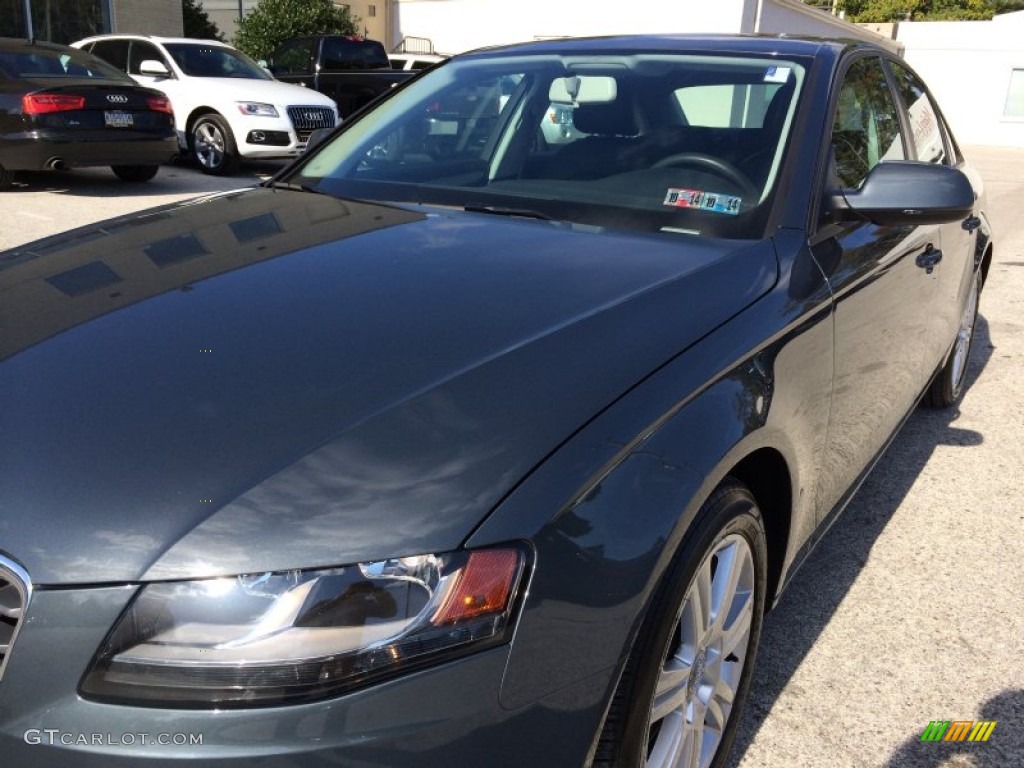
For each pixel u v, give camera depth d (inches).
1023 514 140.3
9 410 60.6
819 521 98.7
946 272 137.6
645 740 64.8
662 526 61.5
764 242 90.2
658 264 83.0
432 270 81.1
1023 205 536.1
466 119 119.3
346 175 116.0
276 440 56.7
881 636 107.4
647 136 107.0
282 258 85.1
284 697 50.1
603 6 800.9
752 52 114.2
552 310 72.6
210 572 50.9
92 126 348.2
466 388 61.7
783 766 86.5
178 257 86.4
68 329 71.2
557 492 57.2
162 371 63.9
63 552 51.5
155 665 50.1
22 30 589.6
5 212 312.7
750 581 80.0
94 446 56.6
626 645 59.6
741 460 72.9
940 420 180.5
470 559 53.3
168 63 447.5
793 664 101.7
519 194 103.7
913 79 149.9
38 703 50.1
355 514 53.1
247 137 426.0
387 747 50.8
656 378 67.5
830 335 89.5
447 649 52.3
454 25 917.8
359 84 539.8
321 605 51.0
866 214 97.3
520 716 54.4
